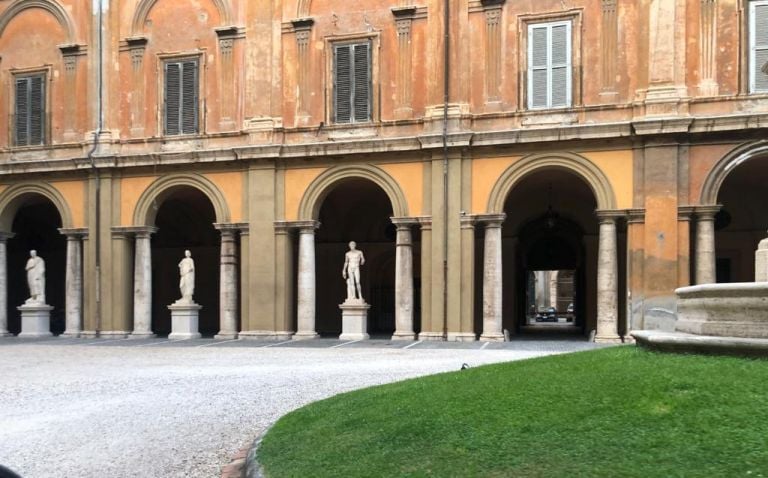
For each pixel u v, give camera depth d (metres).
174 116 30.66
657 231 25.00
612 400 7.71
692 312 10.50
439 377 11.63
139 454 9.56
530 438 7.02
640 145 25.34
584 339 28.50
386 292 36.50
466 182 26.98
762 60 24.86
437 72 27.41
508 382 9.52
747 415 6.64
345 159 28.30
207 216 37.56
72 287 31.39
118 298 30.75
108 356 22.75
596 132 25.52
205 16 30.47
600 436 6.73
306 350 23.84
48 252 40.59
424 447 7.37
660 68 25.36
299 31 29.16
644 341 10.78
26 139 32.59
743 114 24.16
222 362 20.39
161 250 38.84
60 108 32.22
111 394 14.73
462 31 27.36
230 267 29.55
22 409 13.26
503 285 33.03
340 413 9.87
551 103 26.67
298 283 28.84
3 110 32.97
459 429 7.72
